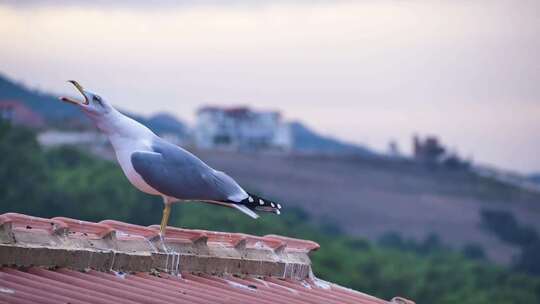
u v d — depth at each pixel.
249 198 10.55
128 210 52.78
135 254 9.68
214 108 163.12
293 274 11.43
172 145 10.34
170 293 9.23
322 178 138.62
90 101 10.07
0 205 53.12
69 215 53.62
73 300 8.27
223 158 142.88
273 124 167.25
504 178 153.50
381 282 58.00
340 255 58.94
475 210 135.62
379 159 152.62
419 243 108.75
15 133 59.66
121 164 10.20
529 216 136.12
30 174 55.56
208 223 50.72
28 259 8.84
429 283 61.25
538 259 103.44
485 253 115.88
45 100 123.00
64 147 66.38
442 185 145.62
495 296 61.31
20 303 7.86
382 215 127.94
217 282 10.18
